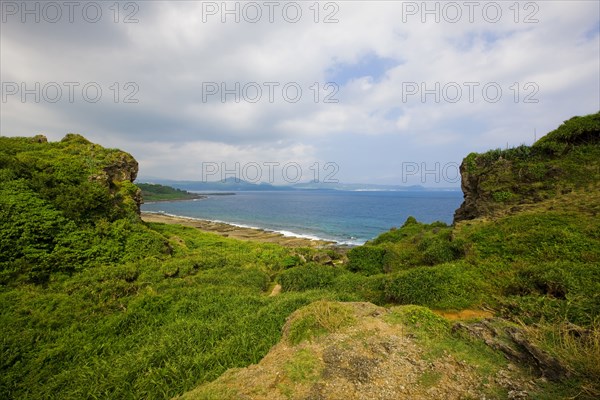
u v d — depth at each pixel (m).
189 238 28.28
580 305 7.36
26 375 7.20
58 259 13.54
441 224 24.58
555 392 4.34
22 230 13.27
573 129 17.25
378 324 6.75
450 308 9.99
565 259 10.59
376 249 19.33
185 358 7.36
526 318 7.61
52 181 17.34
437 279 11.66
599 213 12.28
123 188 22.23
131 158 25.12
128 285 12.88
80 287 12.14
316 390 4.79
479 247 13.40
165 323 10.02
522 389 4.50
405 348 5.85
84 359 7.94
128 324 9.76
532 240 12.15
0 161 16.30
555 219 12.86
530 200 16.08
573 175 15.81
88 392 6.50
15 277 11.82
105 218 17.92
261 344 7.67
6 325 8.78
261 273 17.22
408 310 7.24
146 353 7.77
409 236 23.38
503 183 18.06
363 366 5.31
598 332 5.14
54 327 9.24
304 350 5.90
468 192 21.45
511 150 19.61
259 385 4.99
